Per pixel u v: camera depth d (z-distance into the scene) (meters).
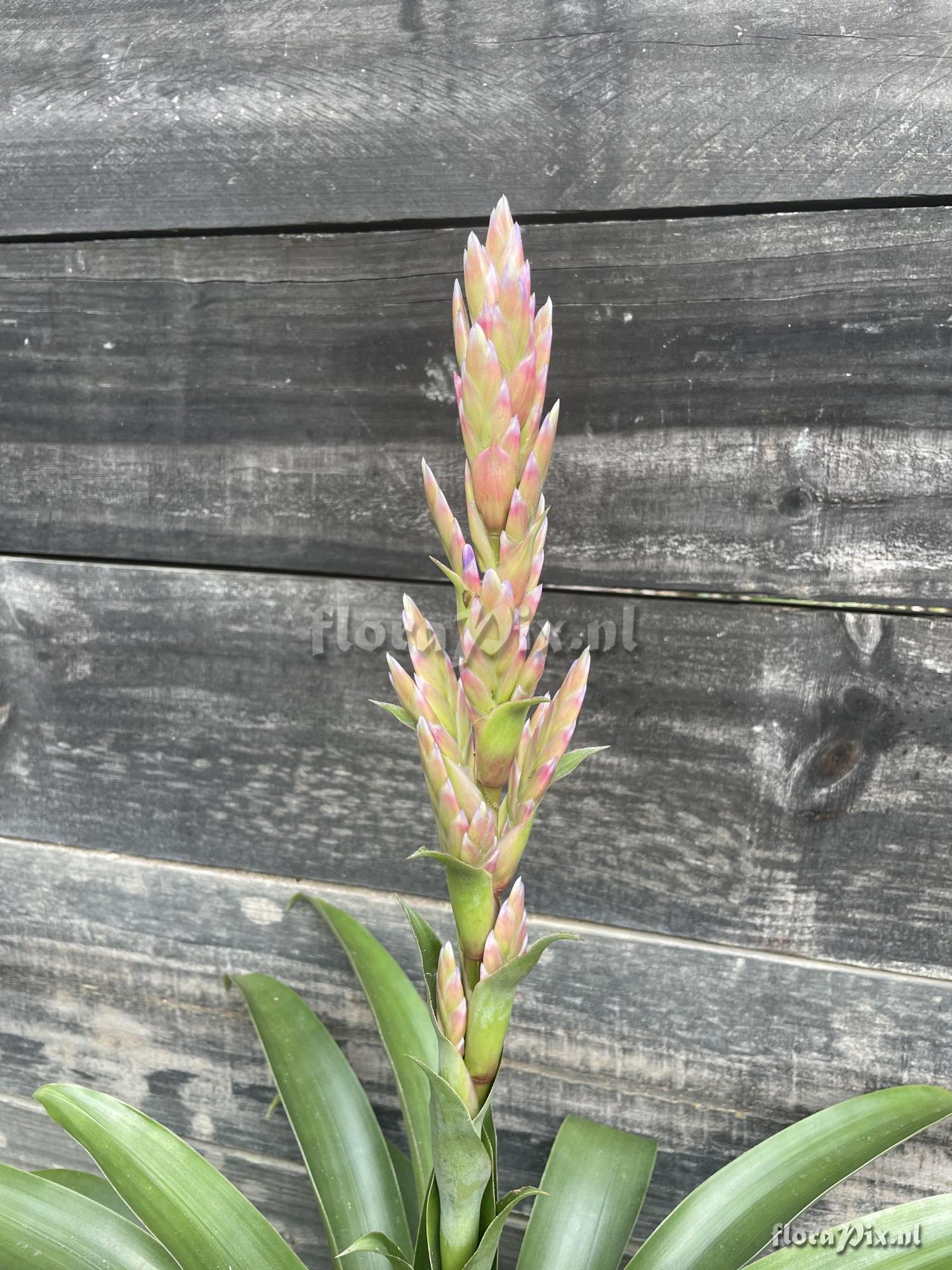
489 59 0.45
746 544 0.46
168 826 0.57
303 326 0.49
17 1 0.50
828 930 0.49
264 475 0.51
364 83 0.46
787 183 0.43
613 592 0.48
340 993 0.57
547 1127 0.55
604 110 0.44
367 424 0.49
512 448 0.30
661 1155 0.53
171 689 0.55
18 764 0.59
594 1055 0.53
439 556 0.50
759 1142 0.51
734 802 0.49
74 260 0.52
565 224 0.45
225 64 0.48
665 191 0.44
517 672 0.31
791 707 0.47
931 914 0.47
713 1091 0.52
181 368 0.51
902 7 0.40
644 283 0.45
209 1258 0.40
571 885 0.52
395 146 0.46
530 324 0.30
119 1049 0.61
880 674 0.46
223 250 0.49
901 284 0.42
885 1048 0.49
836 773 0.47
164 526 0.53
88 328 0.52
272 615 0.53
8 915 0.61
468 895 0.32
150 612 0.55
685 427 0.46
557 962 0.53
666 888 0.50
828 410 0.44
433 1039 0.49
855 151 0.42
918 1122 0.43
